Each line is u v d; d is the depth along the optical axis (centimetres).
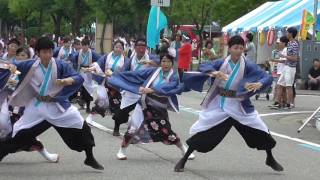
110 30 3947
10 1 5984
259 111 1672
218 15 4584
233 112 805
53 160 873
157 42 1950
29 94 787
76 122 787
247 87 789
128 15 3944
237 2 4241
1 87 782
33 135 796
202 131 813
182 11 5216
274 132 1273
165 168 856
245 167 882
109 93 1256
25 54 999
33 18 6362
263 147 829
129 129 905
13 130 786
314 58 2502
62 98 783
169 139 909
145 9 3681
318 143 1138
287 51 1714
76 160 895
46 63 778
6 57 1052
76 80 785
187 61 2367
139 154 959
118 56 1266
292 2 2688
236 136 1171
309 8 2431
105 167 852
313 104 1909
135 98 1123
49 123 788
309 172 863
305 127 1362
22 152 942
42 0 4862
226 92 809
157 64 1017
